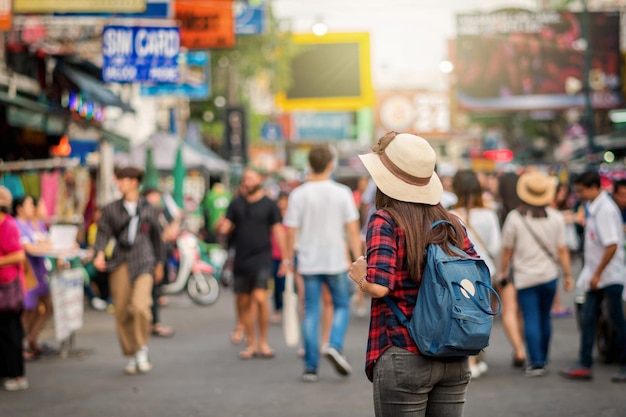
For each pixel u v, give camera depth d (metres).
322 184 12.82
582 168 47.62
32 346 15.14
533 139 71.88
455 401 5.91
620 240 11.94
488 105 48.72
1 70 19.14
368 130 100.81
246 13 32.00
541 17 48.50
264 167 60.44
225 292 26.64
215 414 10.61
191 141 39.22
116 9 18.14
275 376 13.09
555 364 13.52
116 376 13.28
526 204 12.60
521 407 10.65
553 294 12.66
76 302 15.32
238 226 14.87
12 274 12.18
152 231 13.74
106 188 28.42
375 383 5.82
